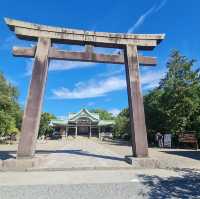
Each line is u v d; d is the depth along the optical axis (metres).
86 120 69.75
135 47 13.78
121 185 8.55
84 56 13.40
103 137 63.41
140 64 13.91
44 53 12.83
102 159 14.34
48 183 8.82
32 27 12.83
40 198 7.05
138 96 13.35
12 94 38.50
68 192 7.68
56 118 77.25
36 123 12.20
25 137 12.01
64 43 13.60
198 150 23.20
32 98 12.36
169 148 26.56
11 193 7.56
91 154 17.70
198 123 25.94
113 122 67.25
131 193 7.58
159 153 19.89
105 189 8.03
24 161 11.43
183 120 27.30
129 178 9.65
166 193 7.58
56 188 8.15
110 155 16.98
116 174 10.39
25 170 11.06
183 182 9.01
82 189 8.03
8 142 39.53
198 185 8.57
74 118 69.50
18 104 41.31
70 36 13.22
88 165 11.96
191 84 27.95
